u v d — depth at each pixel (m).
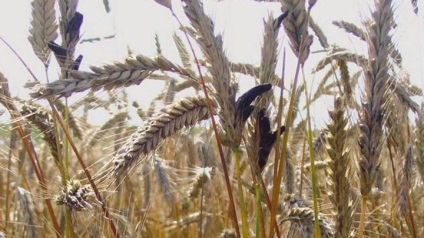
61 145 0.84
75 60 0.76
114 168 0.69
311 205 0.77
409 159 0.87
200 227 1.06
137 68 0.67
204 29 0.67
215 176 1.11
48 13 0.80
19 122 0.81
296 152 0.96
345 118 0.73
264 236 0.72
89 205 0.73
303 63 0.72
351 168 0.74
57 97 0.65
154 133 0.69
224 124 0.69
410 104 0.84
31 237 0.87
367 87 0.72
